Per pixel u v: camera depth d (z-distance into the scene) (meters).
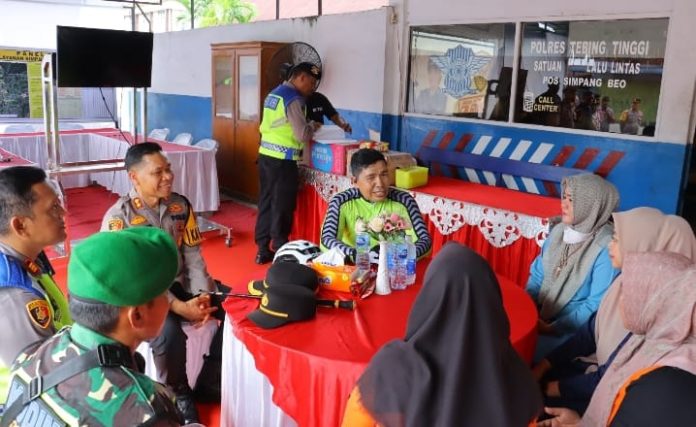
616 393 1.41
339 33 5.47
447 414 1.02
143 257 1.08
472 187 4.18
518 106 4.25
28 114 9.09
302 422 1.74
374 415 1.06
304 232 4.86
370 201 2.75
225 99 6.62
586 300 2.26
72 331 1.11
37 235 1.56
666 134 3.52
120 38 4.66
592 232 2.30
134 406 1.03
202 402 2.65
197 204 5.58
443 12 4.59
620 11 3.61
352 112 5.48
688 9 3.32
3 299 1.42
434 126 4.82
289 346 1.73
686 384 1.15
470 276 1.08
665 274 1.32
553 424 1.72
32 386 1.04
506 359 1.12
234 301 2.10
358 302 2.06
